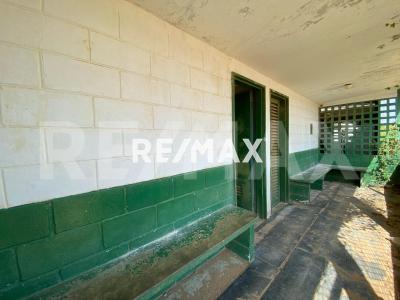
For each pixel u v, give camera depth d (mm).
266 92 3328
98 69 1284
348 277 1958
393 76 3543
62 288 1120
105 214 1336
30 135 1045
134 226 1499
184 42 1860
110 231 1362
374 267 2088
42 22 1065
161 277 1218
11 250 995
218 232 1789
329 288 1829
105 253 1343
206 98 2127
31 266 1055
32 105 1047
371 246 2477
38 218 1070
